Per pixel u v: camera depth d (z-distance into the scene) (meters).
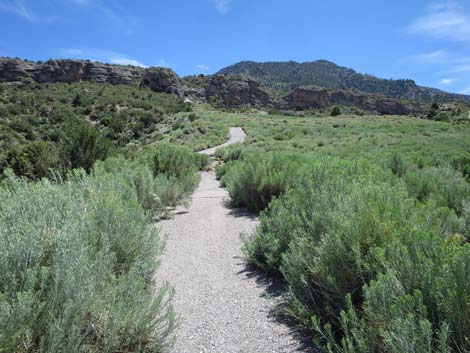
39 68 114.38
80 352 2.23
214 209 8.76
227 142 42.19
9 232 2.64
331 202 3.92
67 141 14.14
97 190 4.83
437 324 2.10
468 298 2.03
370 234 2.96
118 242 3.54
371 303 2.30
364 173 6.11
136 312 2.58
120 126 58.94
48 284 2.39
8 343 1.99
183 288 4.12
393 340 2.03
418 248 2.47
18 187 3.66
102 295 2.58
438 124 45.69
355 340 2.48
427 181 6.38
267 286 4.08
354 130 41.84
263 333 3.06
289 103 166.38
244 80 161.00
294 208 4.65
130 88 113.75
